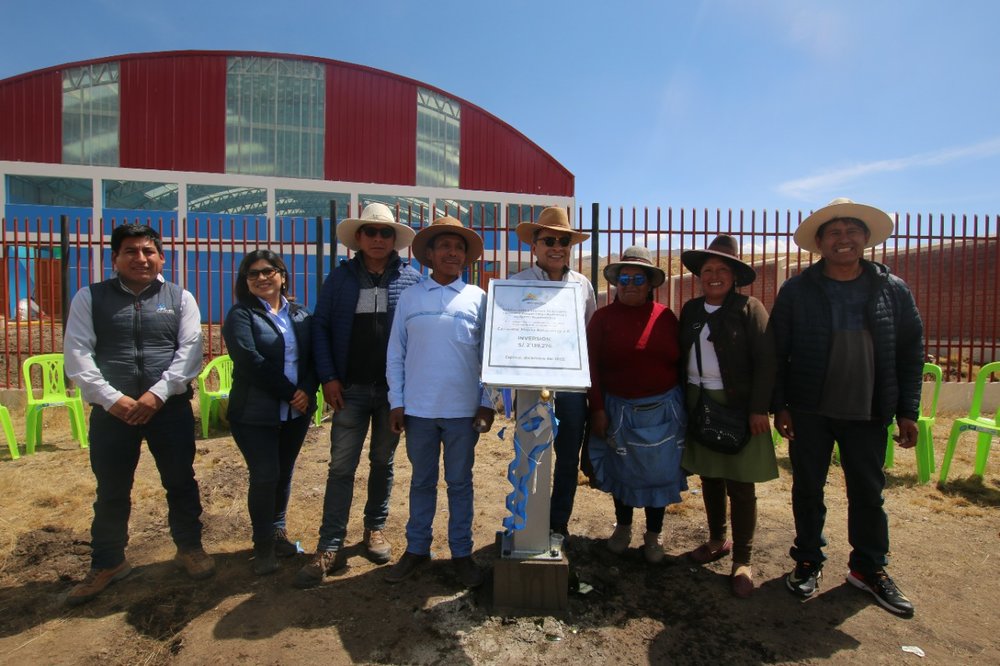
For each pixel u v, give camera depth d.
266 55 16.48
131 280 3.01
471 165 17.81
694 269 3.37
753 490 3.14
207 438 6.05
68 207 15.08
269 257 3.16
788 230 7.71
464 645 2.62
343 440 3.25
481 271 7.57
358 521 3.98
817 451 3.01
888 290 2.93
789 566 3.41
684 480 3.28
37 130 15.39
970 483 4.81
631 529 3.66
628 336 3.22
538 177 18.17
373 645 2.61
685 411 3.24
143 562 3.38
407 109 17.34
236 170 16.34
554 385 2.69
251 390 3.10
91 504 4.25
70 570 3.30
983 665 2.54
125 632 2.72
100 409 2.96
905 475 5.01
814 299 2.98
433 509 3.18
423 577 3.20
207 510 4.19
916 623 2.85
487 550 3.58
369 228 3.25
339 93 16.94
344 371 3.24
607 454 3.35
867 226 2.98
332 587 3.10
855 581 3.13
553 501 3.62
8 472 4.94
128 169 15.59
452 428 3.03
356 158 17.03
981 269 9.91
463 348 3.01
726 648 2.64
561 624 2.79
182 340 3.09
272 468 3.17
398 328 3.10
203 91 16.23
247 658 2.51
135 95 15.87
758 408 2.98
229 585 3.12
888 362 2.88
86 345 2.88
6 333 7.79
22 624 2.78
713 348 3.10
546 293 2.95
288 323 3.25
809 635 2.74
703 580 3.24
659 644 2.66
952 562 3.46
